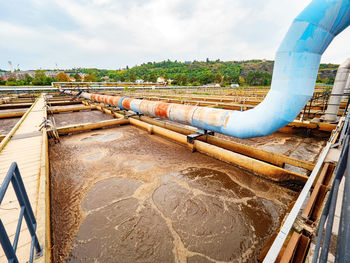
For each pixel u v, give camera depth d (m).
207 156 6.32
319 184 3.01
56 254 2.89
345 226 0.71
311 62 3.29
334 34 3.20
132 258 2.83
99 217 3.64
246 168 5.30
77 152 6.80
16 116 14.83
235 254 2.88
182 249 2.96
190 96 22.14
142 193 4.37
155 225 3.44
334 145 4.35
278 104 3.76
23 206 1.78
